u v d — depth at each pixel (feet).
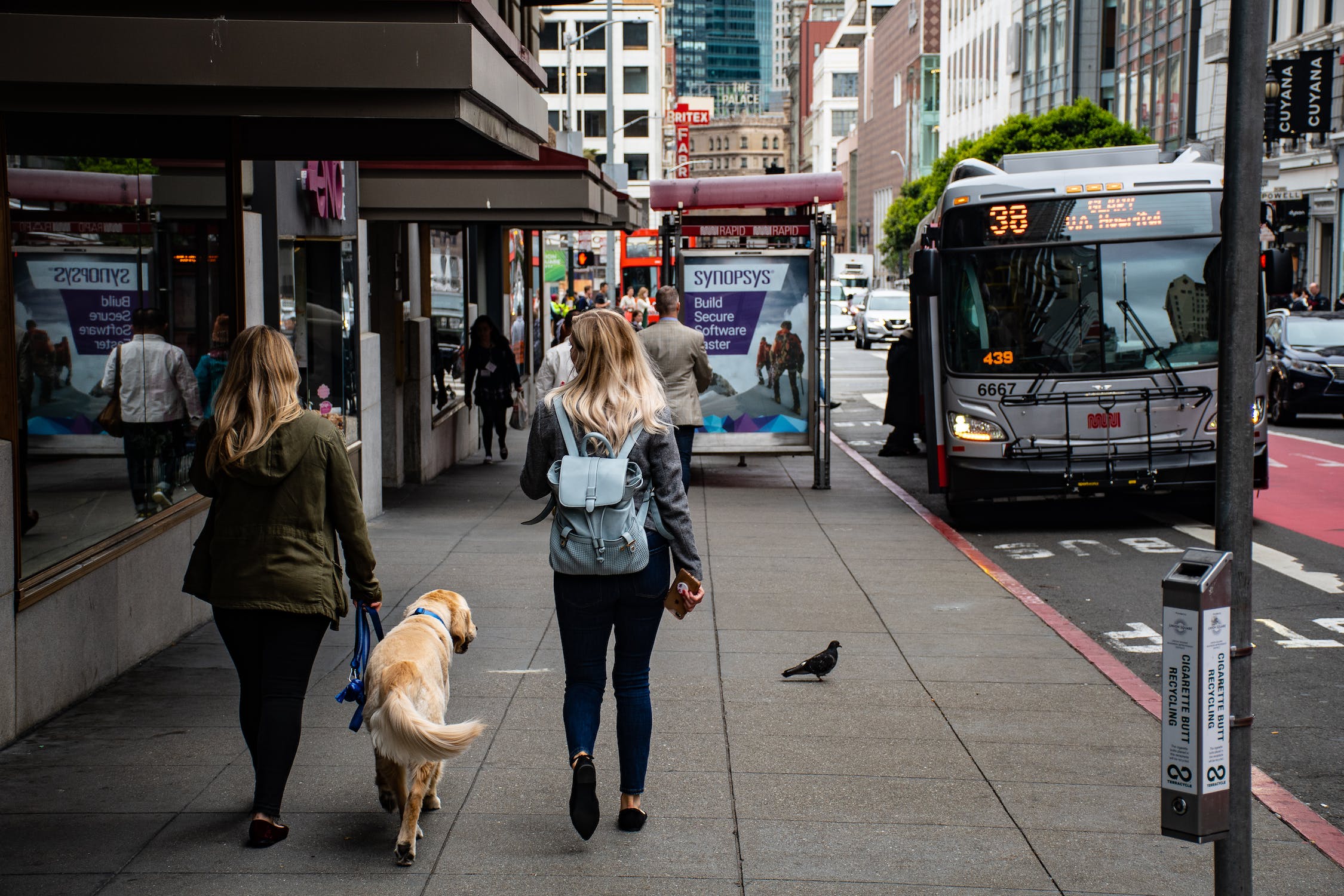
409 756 14.14
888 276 366.84
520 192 43.50
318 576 15.33
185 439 25.91
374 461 41.60
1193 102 175.01
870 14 581.53
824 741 19.79
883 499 47.50
